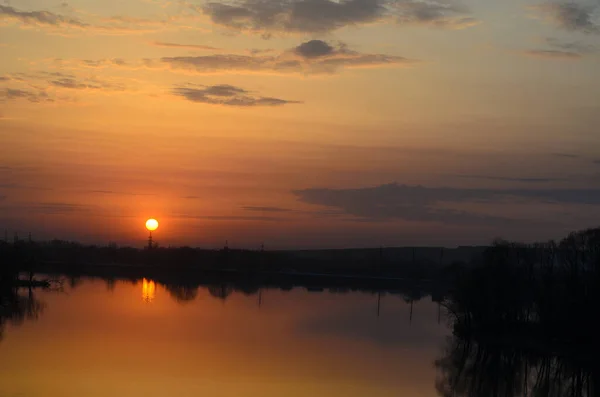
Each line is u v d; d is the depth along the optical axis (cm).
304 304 14550
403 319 12250
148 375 6712
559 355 8969
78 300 13588
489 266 10162
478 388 7125
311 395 6172
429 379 7162
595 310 9275
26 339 8600
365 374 7194
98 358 7475
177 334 9375
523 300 10188
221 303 14062
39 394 5894
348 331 10456
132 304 13150
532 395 7000
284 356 7975
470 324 10281
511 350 9169
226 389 6256
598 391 7250
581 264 10281
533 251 10619
